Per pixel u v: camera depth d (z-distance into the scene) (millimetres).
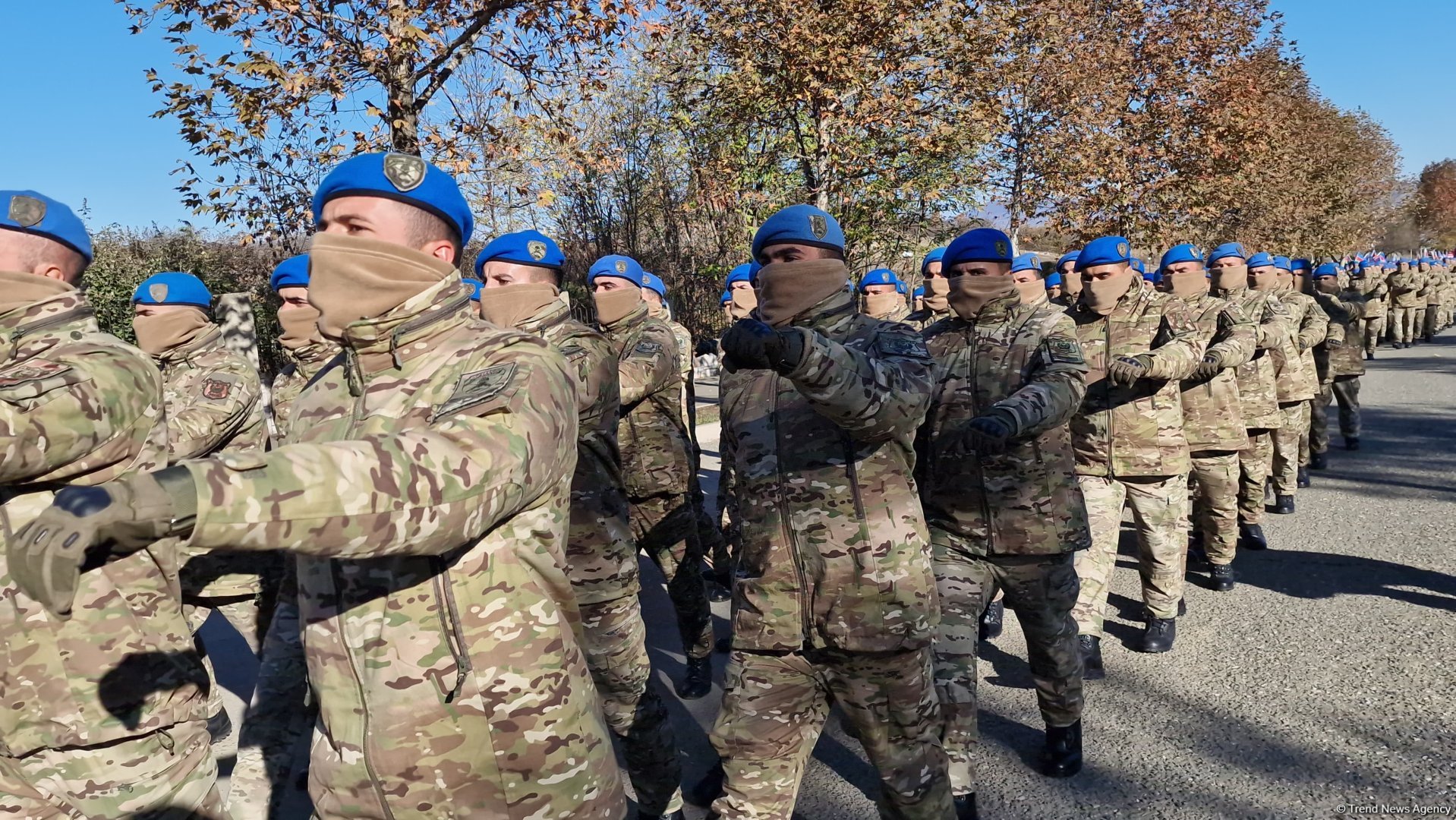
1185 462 4586
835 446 2428
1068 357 3189
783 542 2467
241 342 10625
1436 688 3914
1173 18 15453
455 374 1609
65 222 2320
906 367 2297
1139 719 3914
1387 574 5449
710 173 13430
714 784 3512
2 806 2270
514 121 9516
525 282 3504
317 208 1713
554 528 1698
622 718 3109
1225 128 15258
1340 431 9930
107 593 2266
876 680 2422
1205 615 5105
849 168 11672
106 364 2188
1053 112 14219
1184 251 5758
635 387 3926
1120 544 6734
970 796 3170
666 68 13266
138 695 2291
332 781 1635
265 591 3875
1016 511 3307
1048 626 3385
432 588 1586
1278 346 6875
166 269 13156
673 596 4520
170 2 7406
